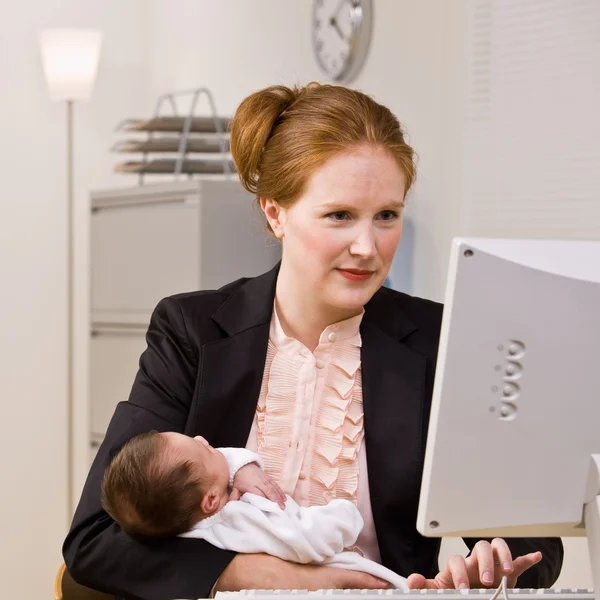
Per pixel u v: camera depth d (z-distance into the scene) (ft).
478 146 12.67
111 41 18.38
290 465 6.05
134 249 14.21
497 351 4.04
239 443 6.12
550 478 4.13
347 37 14.38
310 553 5.41
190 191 13.10
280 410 6.11
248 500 5.70
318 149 5.52
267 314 6.26
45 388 17.58
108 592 5.66
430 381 6.17
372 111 5.71
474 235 12.72
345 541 5.72
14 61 17.39
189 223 13.12
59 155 17.78
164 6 18.60
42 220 17.60
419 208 13.61
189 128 15.06
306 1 15.30
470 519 4.15
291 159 5.64
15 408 17.30
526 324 4.03
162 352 6.27
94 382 15.19
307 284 5.76
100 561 5.55
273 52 15.98
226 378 6.09
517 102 12.18
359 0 14.21
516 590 4.66
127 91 18.57
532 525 4.17
